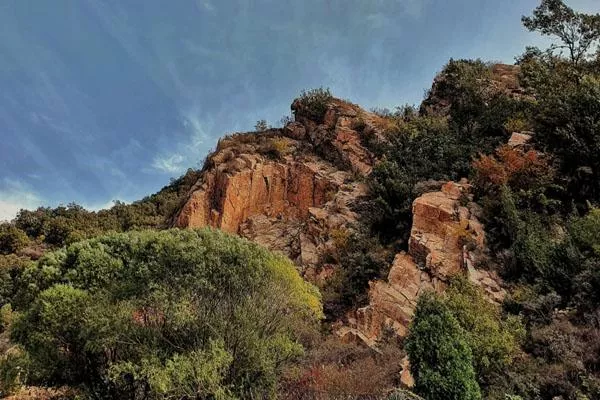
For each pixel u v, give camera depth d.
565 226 14.85
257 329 10.37
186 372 8.94
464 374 8.40
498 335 10.00
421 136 24.72
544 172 17.08
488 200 17.05
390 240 19.58
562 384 8.86
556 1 27.19
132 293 10.45
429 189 20.19
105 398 10.38
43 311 9.96
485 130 23.42
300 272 19.77
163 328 10.23
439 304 9.67
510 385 9.24
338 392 10.34
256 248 12.09
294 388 10.87
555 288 12.48
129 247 11.52
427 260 15.92
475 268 14.80
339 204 22.88
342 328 15.27
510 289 13.66
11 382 9.98
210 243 11.59
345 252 19.39
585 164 16.56
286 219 25.50
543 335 10.60
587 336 10.06
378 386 10.59
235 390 9.52
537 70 25.64
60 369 10.34
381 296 15.59
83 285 10.70
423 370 8.62
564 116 17.83
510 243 15.34
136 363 9.59
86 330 9.65
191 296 10.48
